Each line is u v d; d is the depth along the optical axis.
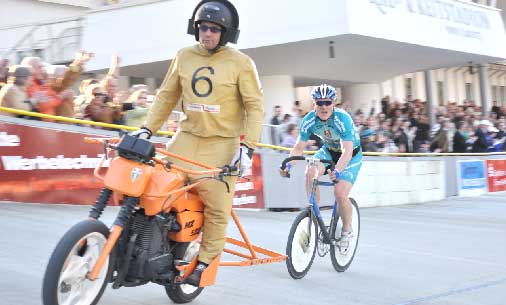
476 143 16.34
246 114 4.55
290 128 11.74
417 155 14.14
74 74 9.41
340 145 6.16
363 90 18.69
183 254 4.35
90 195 9.13
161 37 14.12
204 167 4.19
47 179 8.71
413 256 7.29
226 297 5.00
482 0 21.22
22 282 4.96
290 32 13.23
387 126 14.30
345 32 12.84
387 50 15.32
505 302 5.30
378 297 5.32
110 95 10.09
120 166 3.77
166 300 4.74
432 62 17.89
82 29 15.12
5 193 8.37
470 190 15.62
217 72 4.32
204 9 4.22
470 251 7.78
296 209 11.07
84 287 3.73
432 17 15.63
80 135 9.02
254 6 13.55
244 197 10.48
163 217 4.02
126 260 3.85
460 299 5.34
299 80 17.16
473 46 17.12
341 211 6.11
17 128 8.44
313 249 5.98
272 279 5.73
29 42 15.62
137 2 14.42
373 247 7.77
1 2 16.50
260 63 14.81
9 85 8.75
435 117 17.20
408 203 13.55
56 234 6.83
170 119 10.77
